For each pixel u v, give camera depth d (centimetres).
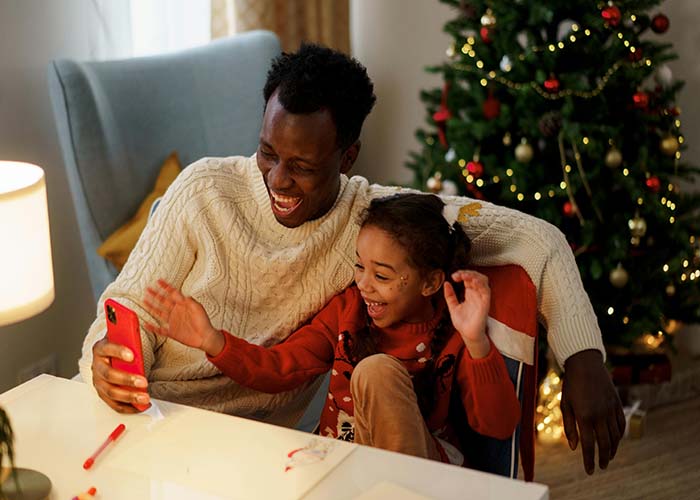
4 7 257
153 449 138
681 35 317
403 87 366
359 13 365
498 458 167
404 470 131
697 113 321
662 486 266
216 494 126
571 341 167
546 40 277
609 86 271
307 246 176
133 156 265
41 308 156
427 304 171
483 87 279
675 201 286
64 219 286
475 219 174
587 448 161
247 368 165
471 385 158
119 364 148
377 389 150
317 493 126
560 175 278
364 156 381
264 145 165
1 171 168
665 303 292
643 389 307
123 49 288
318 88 161
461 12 284
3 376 268
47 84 273
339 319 178
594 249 273
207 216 178
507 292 168
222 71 283
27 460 136
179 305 159
